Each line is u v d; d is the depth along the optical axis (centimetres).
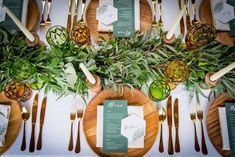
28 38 122
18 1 138
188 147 121
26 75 119
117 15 136
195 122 124
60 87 123
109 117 122
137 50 122
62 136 122
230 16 138
